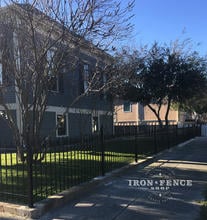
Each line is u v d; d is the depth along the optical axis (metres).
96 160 9.71
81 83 19.47
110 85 12.16
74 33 7.95
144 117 49.50
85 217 5.91
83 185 7.52
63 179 7.68
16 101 15.13
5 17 8.17
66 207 6.44
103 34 8.28
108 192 7.57
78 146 8.80
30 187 5.98
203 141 23.81
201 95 27.39
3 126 16.39
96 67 10.22
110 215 6.03
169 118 50.06
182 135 22.67
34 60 8.25
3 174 8.37
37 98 8.62
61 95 19.48
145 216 5.99
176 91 21.42
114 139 15.02
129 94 21.08
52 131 17.67
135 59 20.22
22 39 8.20
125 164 10.67
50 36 8.18
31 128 9.02
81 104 21.38
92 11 7.86
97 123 23.94
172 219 5.84
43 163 9.01
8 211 6.01
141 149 14.41
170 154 14.82
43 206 6.02
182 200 7.00
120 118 47.78
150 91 21.53
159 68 20.98
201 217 5.86
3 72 9.05
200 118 58.97
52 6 8.00
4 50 8.41
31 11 7.80
